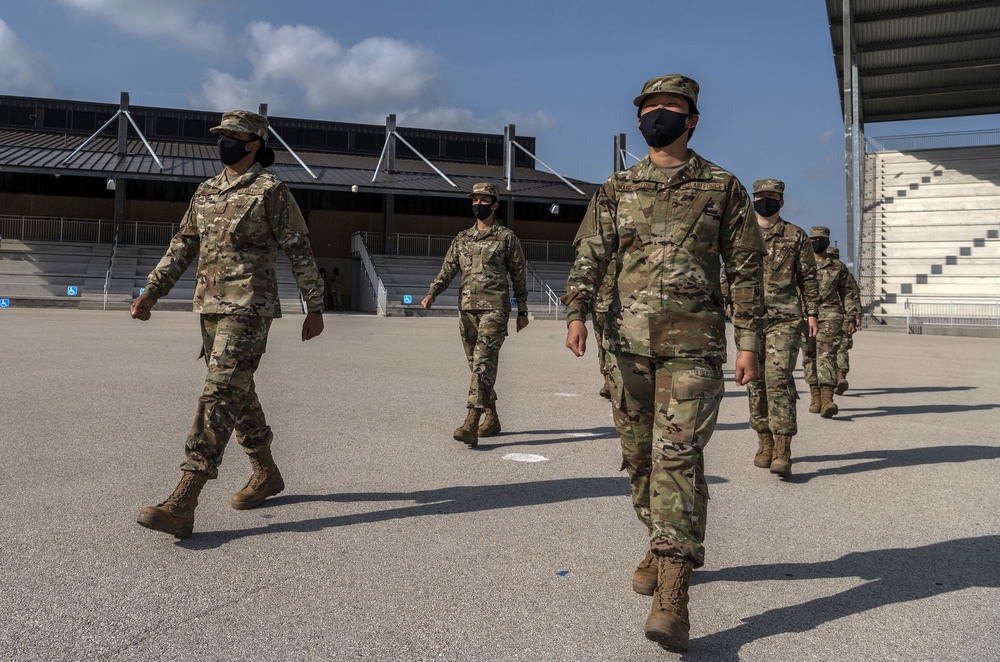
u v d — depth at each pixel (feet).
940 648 8.85
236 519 13.10
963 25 120.16
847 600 10.26
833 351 26.53
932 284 125.29
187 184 143.23
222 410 12.35
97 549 11.39
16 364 33.83
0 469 15.71
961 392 34.14
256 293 12.71
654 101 9.96
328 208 150.30
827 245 26.43
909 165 144.46
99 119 162.71
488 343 20.29
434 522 13.23
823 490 16.30
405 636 8.79
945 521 14.02
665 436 9.42
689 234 9.73
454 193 133.28
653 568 10.48
